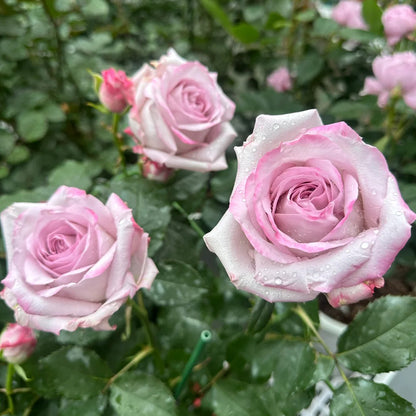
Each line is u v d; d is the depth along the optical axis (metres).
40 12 0.52
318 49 0.55
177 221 0.34
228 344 0.26
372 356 0.24
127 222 0.22
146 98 0.29
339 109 0.45
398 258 0.38
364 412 0.23
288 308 0.28
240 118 0.53
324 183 0.18
